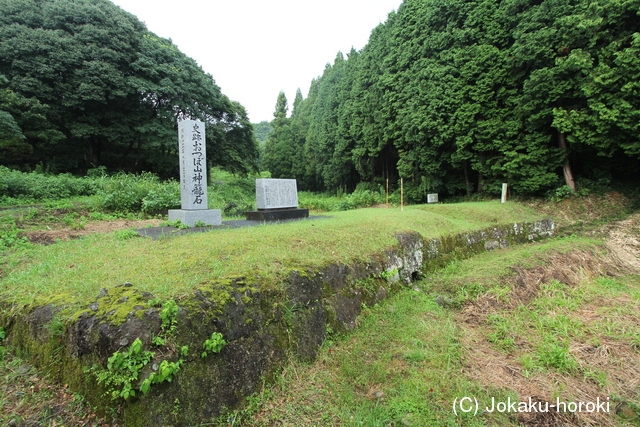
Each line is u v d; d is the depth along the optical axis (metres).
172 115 17.94
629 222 9.72
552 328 4.47
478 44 13.06
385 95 16.06
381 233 6.11
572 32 9.88
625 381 3.39
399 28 15.76
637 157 10.47
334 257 4.57
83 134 15.66
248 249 4.22
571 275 6.43
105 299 2.62
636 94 9.15
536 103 10.92
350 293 4.45
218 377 2.57
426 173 15.23
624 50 9.06
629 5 9.09
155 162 20.19
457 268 6.75
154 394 2.21
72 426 2.23
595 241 8.50
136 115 17.56
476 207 11.09
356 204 14.74
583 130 10.16
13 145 14.84
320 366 3.44
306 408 2.82
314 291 3.82
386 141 17.27
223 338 2.68
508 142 12.47
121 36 15.86
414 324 4.45
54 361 2.56
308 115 33.78
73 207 8.37
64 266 3.70
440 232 7.52
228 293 2.90
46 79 14.67
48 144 16.03
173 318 2.45
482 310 4.92
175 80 17.50
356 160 20.80
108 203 8.70
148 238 5.18
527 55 10.94
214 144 20.92
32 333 2.77
